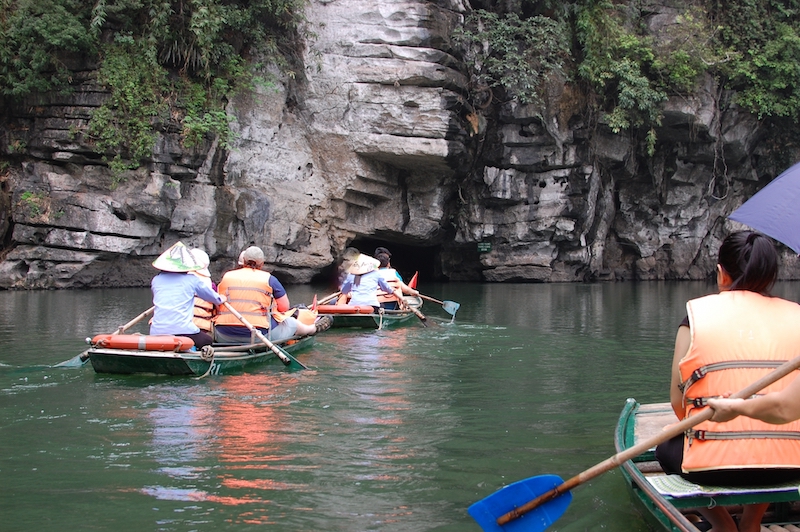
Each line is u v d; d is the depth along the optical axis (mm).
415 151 18469
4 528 3164
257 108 18047
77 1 15805
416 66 18172
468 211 21750
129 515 3314
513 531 3051
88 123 15727
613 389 6219
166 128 16172
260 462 4086
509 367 7238
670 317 12039
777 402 2646
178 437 4543
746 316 3029
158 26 15953
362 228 20297
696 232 23938
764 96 21469
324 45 18703
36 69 15453
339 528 3209
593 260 23188
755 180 24094
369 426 4887
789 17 22359
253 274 7457
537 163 21047
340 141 18984
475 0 20359
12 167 16188
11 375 6383
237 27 16953
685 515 3389
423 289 19156
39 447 4316
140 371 6430
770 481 3037
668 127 21625
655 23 21719
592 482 3863
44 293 14734
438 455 4277
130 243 16141
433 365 7270
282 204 18531
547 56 19906
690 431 3076
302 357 7570
